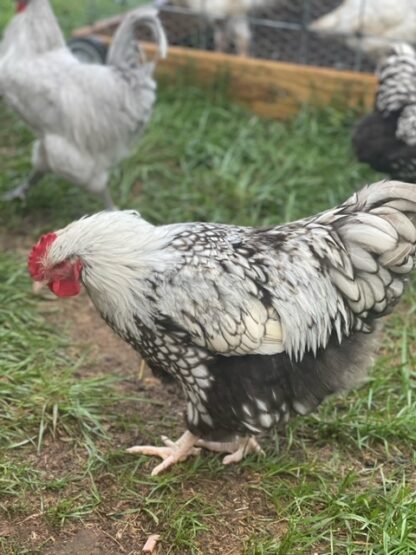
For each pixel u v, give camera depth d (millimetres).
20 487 1470
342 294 1411
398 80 1979
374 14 2564
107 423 1604
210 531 1421
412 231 1383
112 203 2084
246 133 2424
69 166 1983
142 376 1718
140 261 1391
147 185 2242
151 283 1389
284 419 1456
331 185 2242
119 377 1707
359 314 1420
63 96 1936
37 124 1992
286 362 1410
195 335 1391
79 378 1691
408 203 1392
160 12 2811
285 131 2480
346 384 1456
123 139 2004
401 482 1504
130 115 1978
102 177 2027
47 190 2205
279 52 2838
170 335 1401
